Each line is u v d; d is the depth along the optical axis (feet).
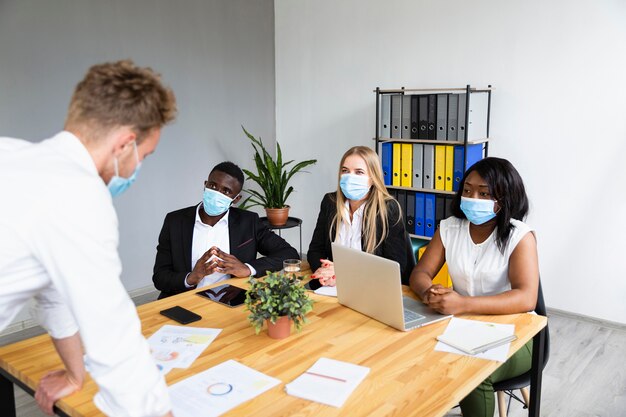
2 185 3.57
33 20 12.59
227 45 16.78
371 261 6.50
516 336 6.23
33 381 5.27
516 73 13.57
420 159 14.11
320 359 5.72
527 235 7.29
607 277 12.94
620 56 12.13
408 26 15.16
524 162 13.79
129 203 14.80
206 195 8.78
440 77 14.80
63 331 4.87
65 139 3.94
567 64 12.83
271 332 6.26
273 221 16.10
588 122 12.75
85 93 3.89
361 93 16.44
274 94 18.56
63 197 3.59
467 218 7.74
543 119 13.35
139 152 4.20
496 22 13.69
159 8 14.90
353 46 16.37
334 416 4.70
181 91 15.70
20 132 12.69
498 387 6.99
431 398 4.99
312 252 9.67
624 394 9.85
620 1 11.96
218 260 8.50
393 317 6.48
